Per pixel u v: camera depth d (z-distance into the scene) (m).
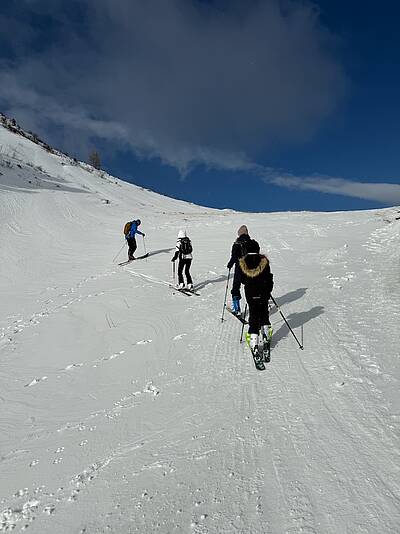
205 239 18.20
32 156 38.53
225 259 14.05
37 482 4.24
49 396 6.49
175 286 11.47
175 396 5.26
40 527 3.50
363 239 14.67
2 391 7.01
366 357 5.12
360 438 3.60
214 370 5.75
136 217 27.09
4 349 8.98
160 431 4.50
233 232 19.36
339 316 6.83
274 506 3.01
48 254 18.42
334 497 2.99
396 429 3.63
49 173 35.91
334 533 2.67
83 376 6.98
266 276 5.74
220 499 3.20
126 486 3.70
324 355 5.40
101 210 28.12
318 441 3.66
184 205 42.38
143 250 17.53
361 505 2.87
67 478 4.15
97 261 16.84
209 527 2.93
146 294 11.07
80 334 9.20
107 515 3.38
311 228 18.45
